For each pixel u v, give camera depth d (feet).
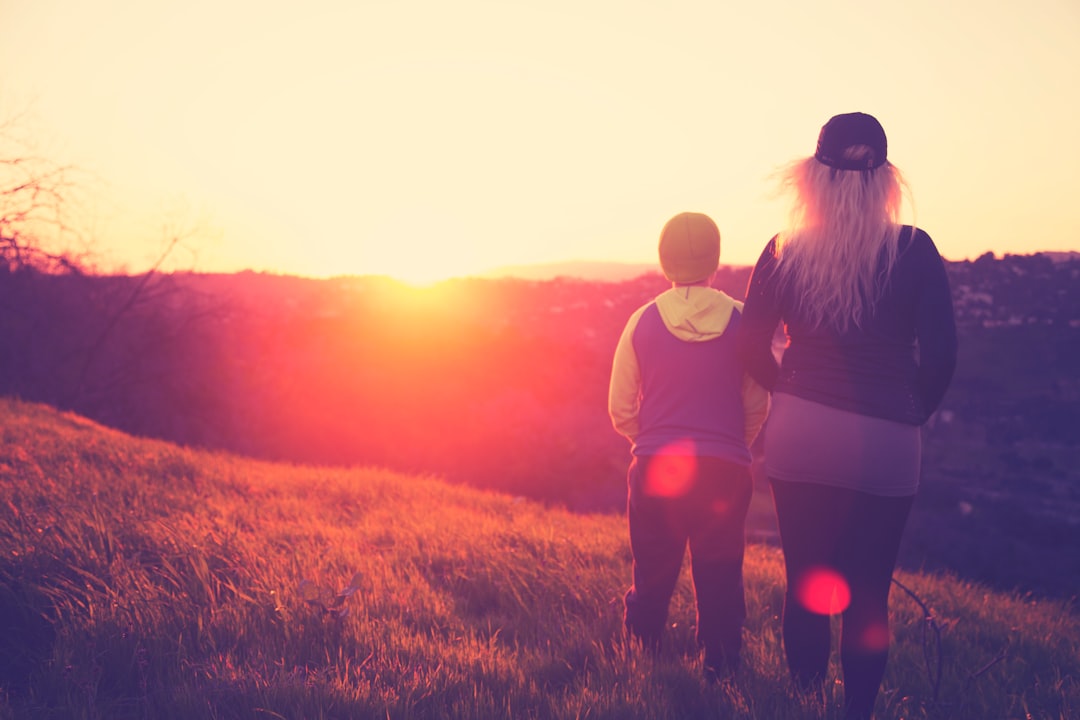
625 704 7.60
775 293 7.84
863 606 7.36
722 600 8.99
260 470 26.94
